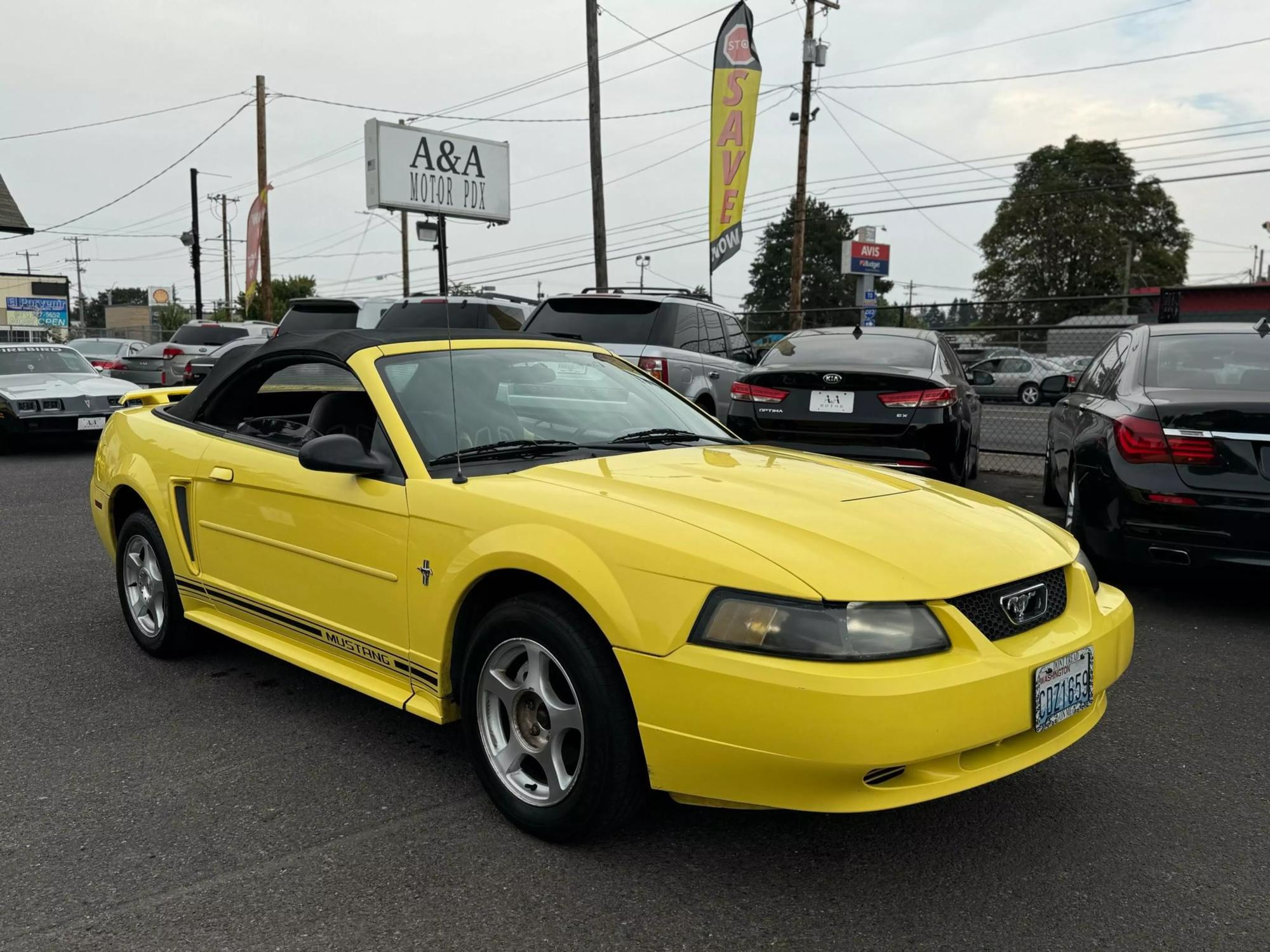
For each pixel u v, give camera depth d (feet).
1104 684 9.37
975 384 27.07
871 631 7.81
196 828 9.64
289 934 7.89
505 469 10.58
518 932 7.93
